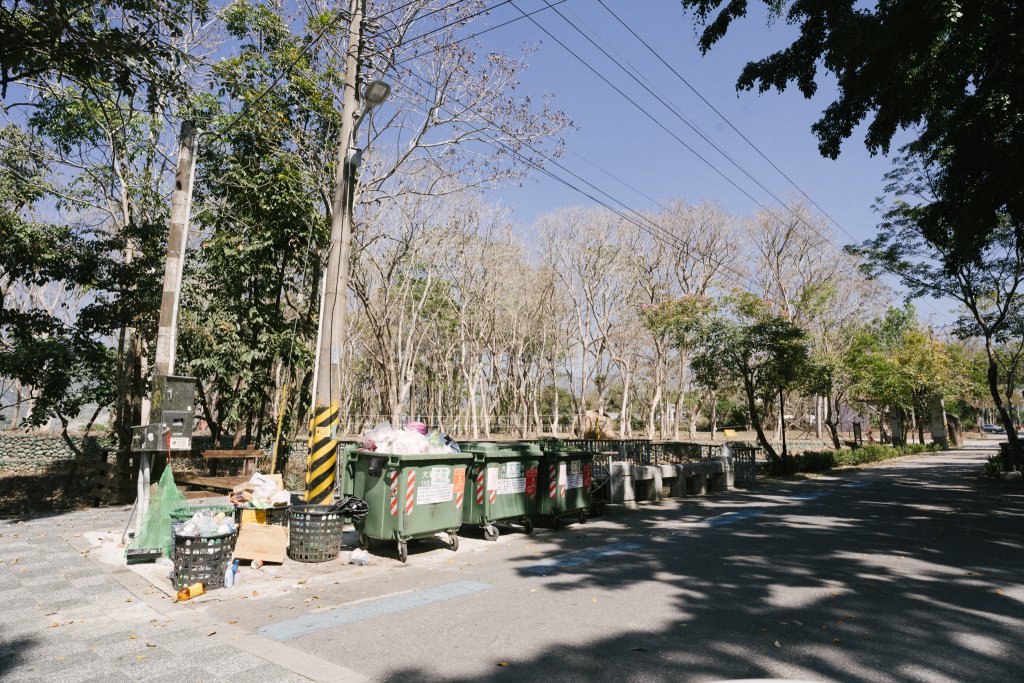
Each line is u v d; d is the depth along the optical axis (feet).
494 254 144.87
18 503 47.39
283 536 24.50
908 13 32.04
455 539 27.68
